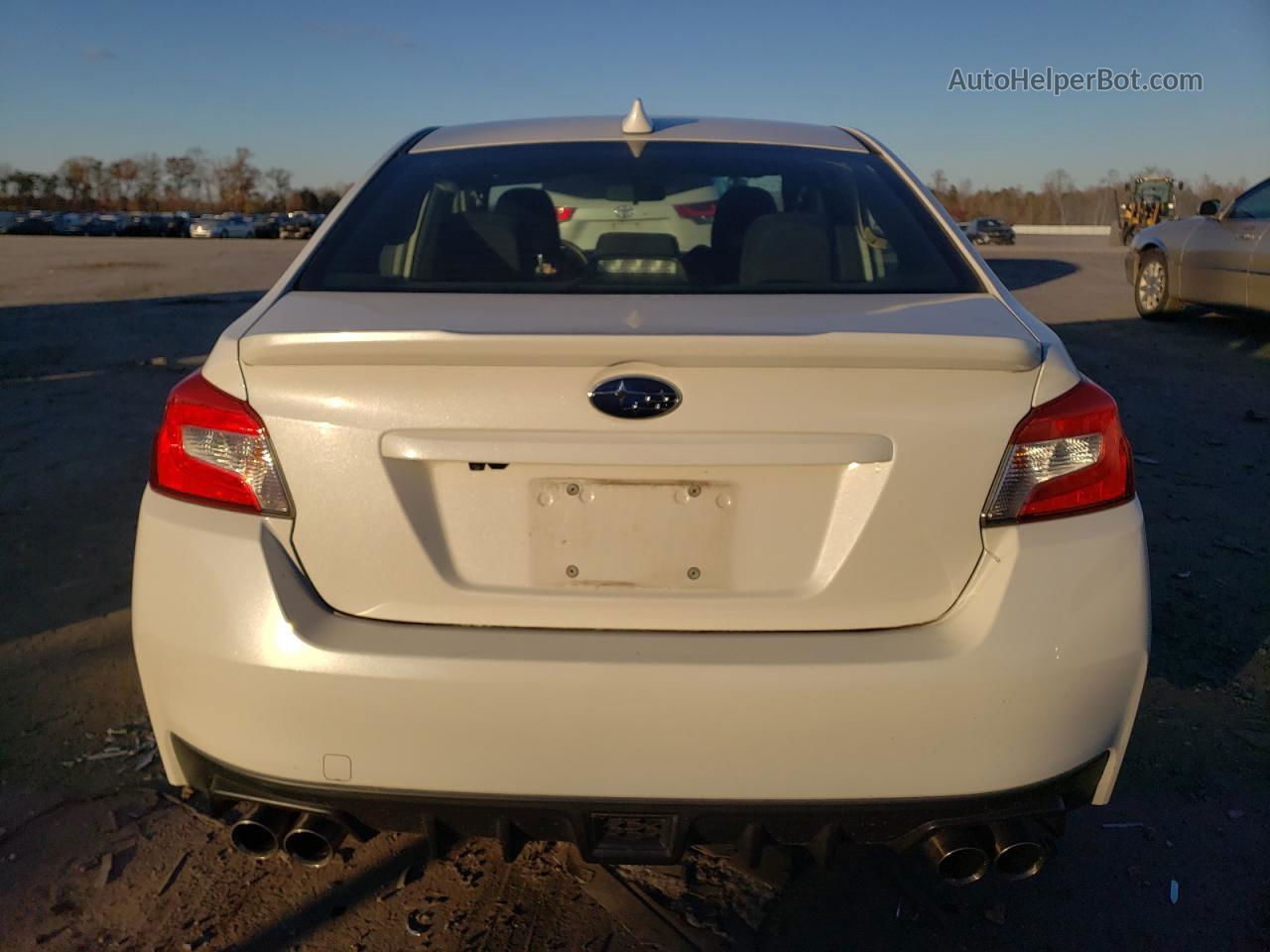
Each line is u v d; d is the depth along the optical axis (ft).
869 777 5.83
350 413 5.90
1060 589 5.91
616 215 8.05
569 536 5.96
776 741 5.76
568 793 5.87
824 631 5.91
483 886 7.74
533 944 7.16
